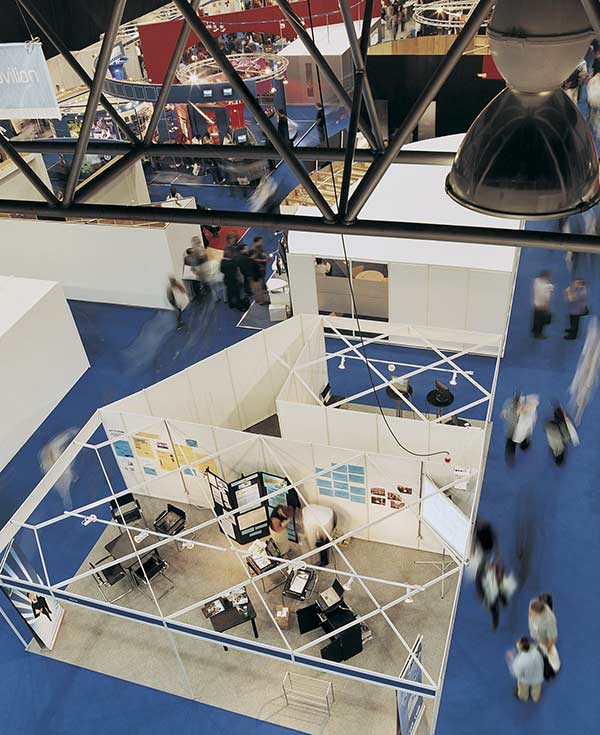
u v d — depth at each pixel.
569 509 9.02
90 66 16.20
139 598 8.81
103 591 8.93
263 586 8.71
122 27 16.73
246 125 16.28
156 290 13.38
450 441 8.59
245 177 17.25
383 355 12.02
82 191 3.63
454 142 13.12
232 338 12.69
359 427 8.97
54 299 11.51
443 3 14.74
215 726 7.52
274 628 8.32
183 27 3.70
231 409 10.47
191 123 16.17
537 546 8.64
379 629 8.13
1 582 7.57
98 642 8.43
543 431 10.04
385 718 7.34
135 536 9.17
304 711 7.51
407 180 12.44
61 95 15.71
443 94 15.55
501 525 8.91
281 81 16.41
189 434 9.07
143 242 12.87
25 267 14.01
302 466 8.77
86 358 12.34
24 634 8.66
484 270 10.73
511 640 7.82
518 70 2.32
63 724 7.73
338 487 8.77
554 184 2.39
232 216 3.12
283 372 10.69
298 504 9.07
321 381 10.89
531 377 10.96
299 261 11.83
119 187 14.69
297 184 17.02
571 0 2.17
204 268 14.13
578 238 2.74
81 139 3.14
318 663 6.64
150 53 15.68
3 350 10.58
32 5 3.47
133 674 8.09
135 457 9.75
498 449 9.88
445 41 14.92
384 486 8.46
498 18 2.33
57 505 10.12
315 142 17.08
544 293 12.36
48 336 11.43
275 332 10.18
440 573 8.63
